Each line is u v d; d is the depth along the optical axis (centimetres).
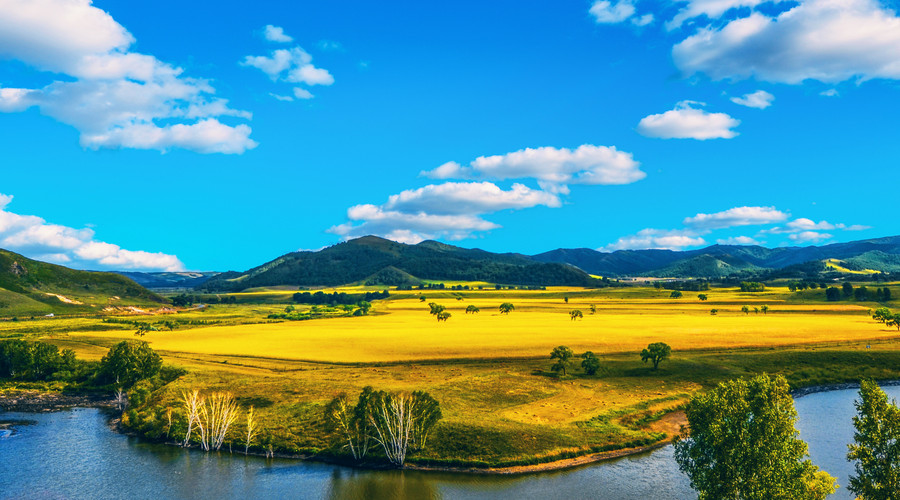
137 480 6369
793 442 4316
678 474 6456
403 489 6094
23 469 6694
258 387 9462
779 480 4103
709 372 10894
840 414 8831
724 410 4375
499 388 9606
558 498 5856
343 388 9312
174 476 6488
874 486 3862
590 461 6844
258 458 7044
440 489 6088
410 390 9138
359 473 6550
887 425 3853
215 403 8569
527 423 7850
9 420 8850
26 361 11406
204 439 7381
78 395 10444
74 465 6831
